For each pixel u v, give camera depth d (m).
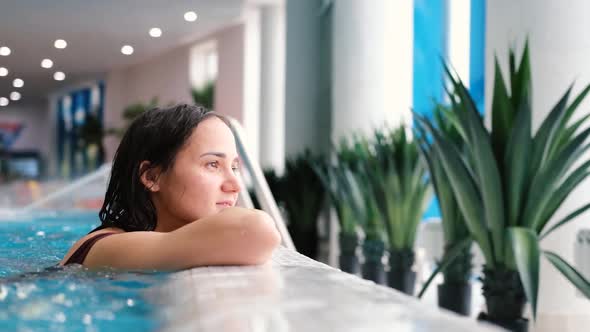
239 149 2.81
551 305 2.68
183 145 1.21
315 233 6.42
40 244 2.09
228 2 10.19
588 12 2.75
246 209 1.09
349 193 4.30
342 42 5.84
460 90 2.27
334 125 5.91
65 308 0.75
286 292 0.78
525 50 2.25
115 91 16.95
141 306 0.75
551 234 2.72
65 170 21.58
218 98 12.77
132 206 1.24
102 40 13.02
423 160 2.89
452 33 5.84
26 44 13.31
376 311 0.67
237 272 0.96
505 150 2.31
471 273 3.10
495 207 2.28
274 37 10.16
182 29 12.30
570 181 2.19
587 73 2.73
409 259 3.80
